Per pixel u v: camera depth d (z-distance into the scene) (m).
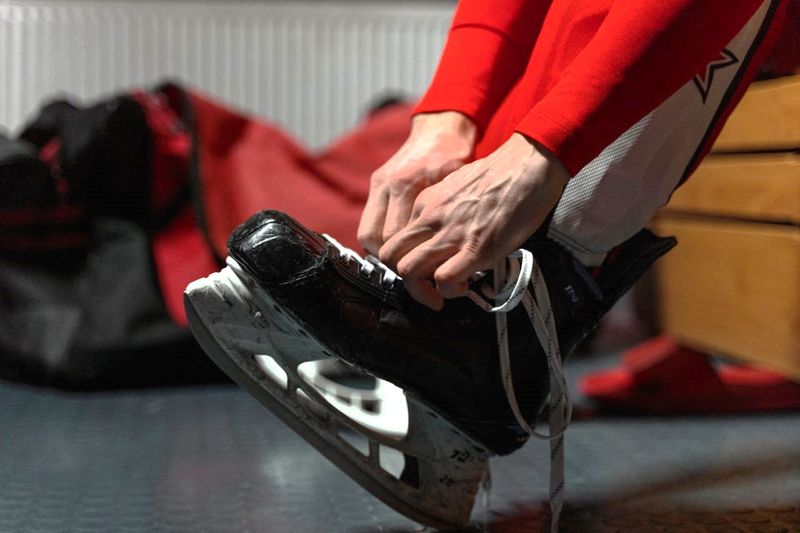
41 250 1.47
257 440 1.04
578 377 1.51
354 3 2.69
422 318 0.65
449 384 0.66
